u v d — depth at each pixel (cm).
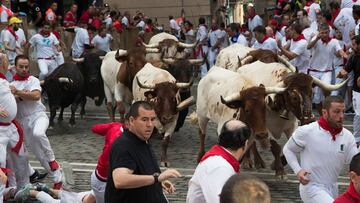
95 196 766
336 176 718
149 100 1122
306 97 942
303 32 1681
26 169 924
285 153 724
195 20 3612
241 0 4481
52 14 2419
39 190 889
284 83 966
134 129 595
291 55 1510
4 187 824
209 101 1059
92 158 1210
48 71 1812
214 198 545
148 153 604
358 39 1164
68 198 816
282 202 919
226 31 2414
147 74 1233
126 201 595
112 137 725
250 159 1123
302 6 2236
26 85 930
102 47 2186
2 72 867
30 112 934
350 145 711
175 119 1150
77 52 2161
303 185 720
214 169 555
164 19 3638
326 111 702
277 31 1925
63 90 1480
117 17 2861
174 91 1122
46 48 1803
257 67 1081
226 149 570
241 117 941
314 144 707
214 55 2455
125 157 584
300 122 1000
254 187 364
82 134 1456
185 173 1089
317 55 1524
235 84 1005
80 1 3416
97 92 1677
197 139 1391
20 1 2867
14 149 893
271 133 1014
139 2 3634
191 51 1958
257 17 2245
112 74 1469
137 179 574
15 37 1838
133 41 2717
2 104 855
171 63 1427
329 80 1517
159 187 616
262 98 927
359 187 525
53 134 1460
